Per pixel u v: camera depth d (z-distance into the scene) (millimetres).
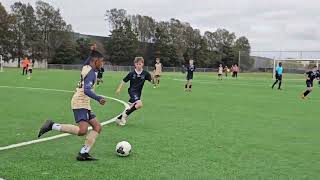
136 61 10398
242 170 6191
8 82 27531
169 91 23766
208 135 9078
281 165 6562
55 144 7660
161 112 13250
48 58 91562
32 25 90250
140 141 8211
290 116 13078
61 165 6191
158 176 5734
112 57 98312
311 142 8594
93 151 7211
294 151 7641
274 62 56312
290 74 69062
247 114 13289
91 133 6621
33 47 88688
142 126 10203
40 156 6727
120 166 6223
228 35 123812
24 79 32094
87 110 6594
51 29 92375
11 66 89125
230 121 11477
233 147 7836
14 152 6973
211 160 6750
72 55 90938
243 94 22984
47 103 14938
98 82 28234
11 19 84375
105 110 13438
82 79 6465
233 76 56625
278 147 7977
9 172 5730
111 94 20297
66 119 11039
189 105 15734
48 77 36656
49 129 6594
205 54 114000
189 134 9148
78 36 99312
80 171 5887
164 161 6602
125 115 10258
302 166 6527
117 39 98000
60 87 23531
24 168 5961
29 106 13859
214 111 13891
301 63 65125
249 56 77688
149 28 114500
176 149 7520
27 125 9844
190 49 115438
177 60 105438
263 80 46094
